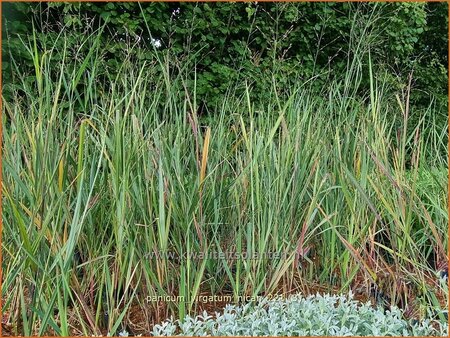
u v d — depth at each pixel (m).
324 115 3.11
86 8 3.97
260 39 4.48
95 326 1.93
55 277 1.83
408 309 2.22
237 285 2.20
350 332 1.91
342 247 2.60
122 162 2.02
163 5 4.18
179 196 2.38
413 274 2.39
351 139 2.63
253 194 2.31
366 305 2.12
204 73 4.25
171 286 2.41
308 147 2.61
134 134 2.13
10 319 2.16
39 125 1.98
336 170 2.47
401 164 2.45
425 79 5.11
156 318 2.14
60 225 1.95
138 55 2.90
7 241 2.16
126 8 4.10
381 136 2.46
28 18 3.74
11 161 2.17
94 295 2.29
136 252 2.13
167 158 2.32
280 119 2.35
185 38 4.24
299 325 1.95
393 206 2.44
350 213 2.55
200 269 2.17
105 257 2.00
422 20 5.00
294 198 2.38
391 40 4.66
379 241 2.90
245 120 3.28
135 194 2.15
